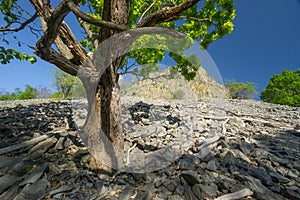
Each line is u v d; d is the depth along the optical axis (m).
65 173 2.01
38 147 2.51
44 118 4.11
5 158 2.11
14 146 2.40
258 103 9.86
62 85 14.57
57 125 3.66
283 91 19.06
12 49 2.29
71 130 3.37
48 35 1.51
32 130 3.22
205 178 2.00
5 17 2.44
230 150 2.78
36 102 8.55
